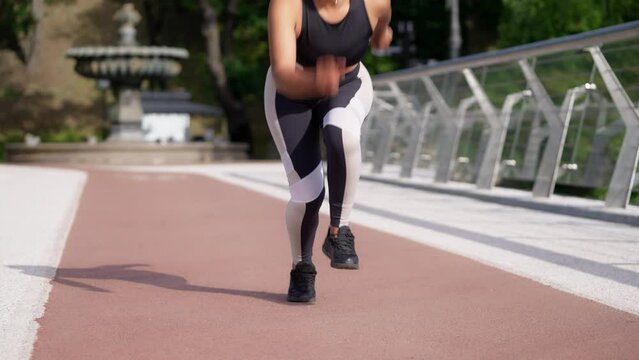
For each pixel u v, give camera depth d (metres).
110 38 43.91
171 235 9.11
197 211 11.81
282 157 5.11
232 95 39.12
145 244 8.39
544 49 12.54
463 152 16.66
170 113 34.88
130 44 33.12
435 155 19.48
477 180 14.98
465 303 5.29
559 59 13.07
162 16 42.78
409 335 4.49
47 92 42.94
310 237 5.24
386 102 21.59
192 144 32.41
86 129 43.12
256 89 39.66
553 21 21.86
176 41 44.25
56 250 7.86
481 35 43.16
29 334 4.53
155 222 10.41
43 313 5.08
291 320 4.85
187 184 18.02
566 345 4.25
